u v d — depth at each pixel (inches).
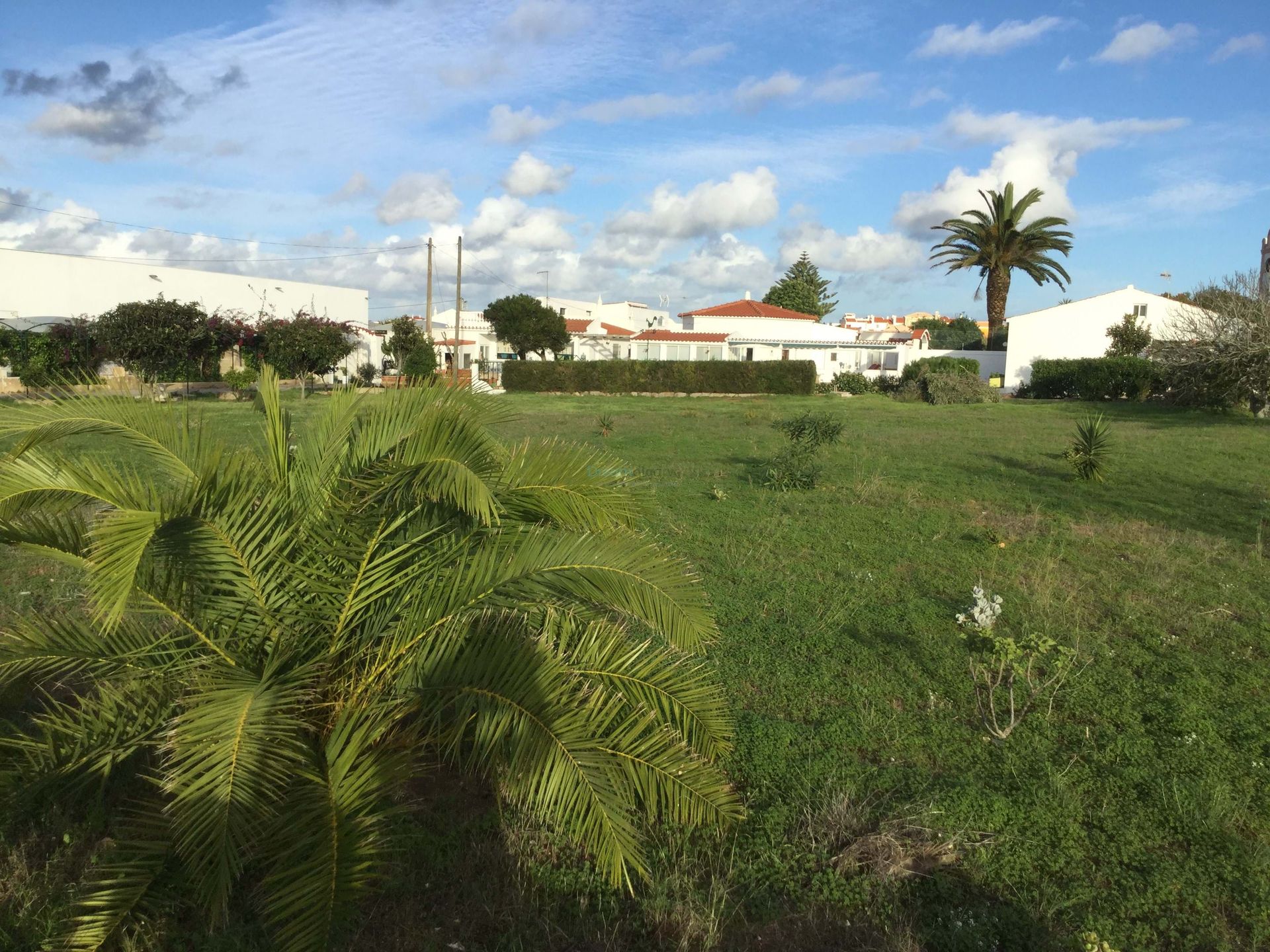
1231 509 448.5
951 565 330.0
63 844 148.8
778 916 133.6
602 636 161.3
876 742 187.3
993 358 1843.0
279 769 121.2
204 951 123.4
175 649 141.6
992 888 139.7
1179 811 158.7
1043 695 210.8
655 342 2171.5
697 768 148.5
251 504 139.1
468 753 171.8
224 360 1485.0
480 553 143.3
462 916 133.3
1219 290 1122.0
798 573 318.7
